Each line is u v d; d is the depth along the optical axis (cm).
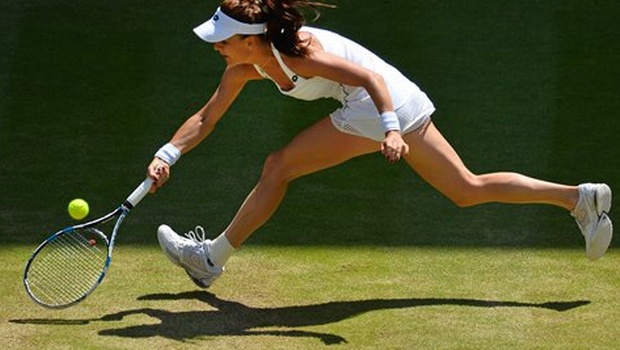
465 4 3850
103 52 3606
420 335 2228
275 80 2272
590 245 2419
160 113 3297
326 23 3747
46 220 2750
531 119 3275
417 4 3853
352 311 2338
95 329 2244
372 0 3875
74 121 3259
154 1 3884
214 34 2183
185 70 3519
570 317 2305
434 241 2672
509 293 2416
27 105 3334
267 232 2712
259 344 2194
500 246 2644
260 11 2162
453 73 3494
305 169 2322
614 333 2236
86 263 2469
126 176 2978
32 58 3572
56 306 2188
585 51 3612
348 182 2969
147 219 2778
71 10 3825
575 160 3067
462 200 2377
